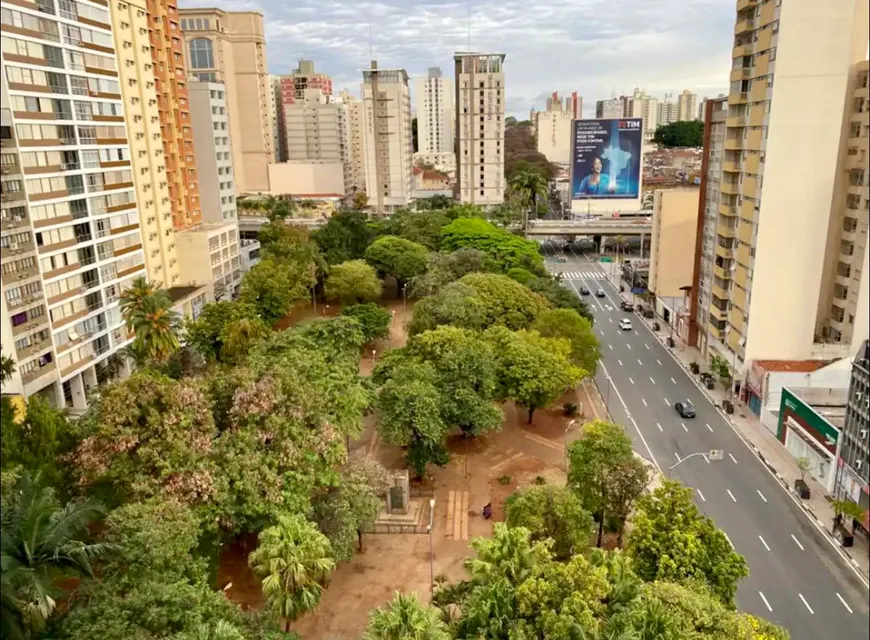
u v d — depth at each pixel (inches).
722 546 1322.6
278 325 3550.7
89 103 2471.7
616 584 1154.7
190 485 1343.5
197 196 3909.9
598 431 1688.0
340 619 1435.8
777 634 1146.7
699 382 2778.1
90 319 2476.6
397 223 4596.5
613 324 3651.6
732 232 2603.3
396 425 1846.7
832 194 2240.4
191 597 1096.2
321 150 7628.0
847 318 2295.8
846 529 1657.2
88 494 1386.6
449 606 1330.0
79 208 2405.3
